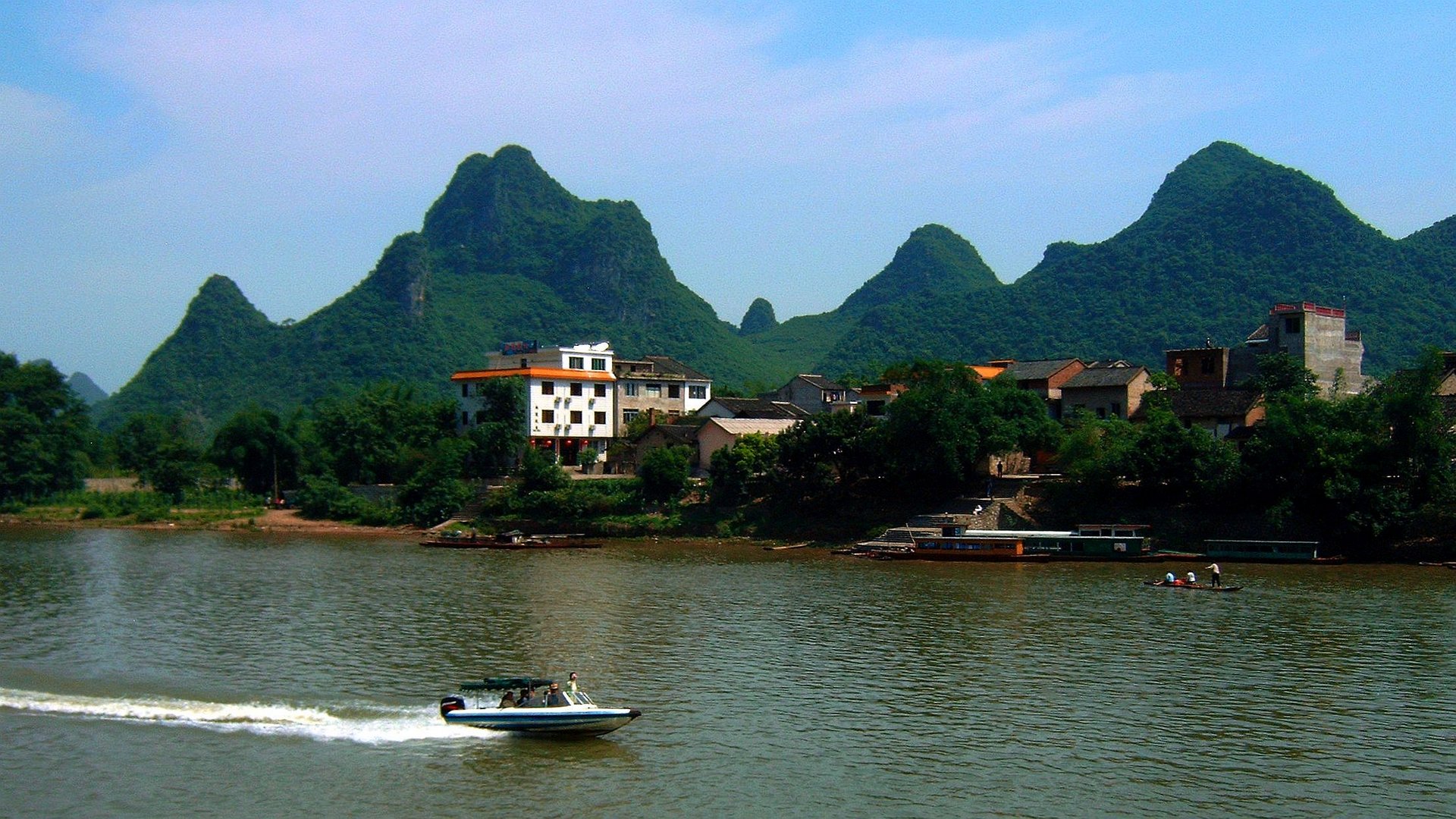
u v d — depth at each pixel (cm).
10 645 5450
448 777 3547
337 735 3956
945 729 4044
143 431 17438
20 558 9131
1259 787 3456
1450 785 3472
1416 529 8244
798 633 5728
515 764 3659
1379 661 5041
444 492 11506
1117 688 4591
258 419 13888
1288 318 11306
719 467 10681
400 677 4800
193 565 8644
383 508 11931
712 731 4019
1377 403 8800
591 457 12712
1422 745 3850
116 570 8312
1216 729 4031
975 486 10044
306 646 5428
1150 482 9281
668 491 10831
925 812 3253
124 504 13088
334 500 12294
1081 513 9369
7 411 13838
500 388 12694
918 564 8500
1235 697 4444
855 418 10462
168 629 5875
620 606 6569
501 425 12406
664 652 5294
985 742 3894
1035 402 10531
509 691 4147
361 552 9606
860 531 9844
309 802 3334
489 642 5534
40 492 13975
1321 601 6588
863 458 10244
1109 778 3534
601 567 8425
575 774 3572
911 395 9925
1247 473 8856
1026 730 4025
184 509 13025
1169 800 3347
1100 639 5538
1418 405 8406
